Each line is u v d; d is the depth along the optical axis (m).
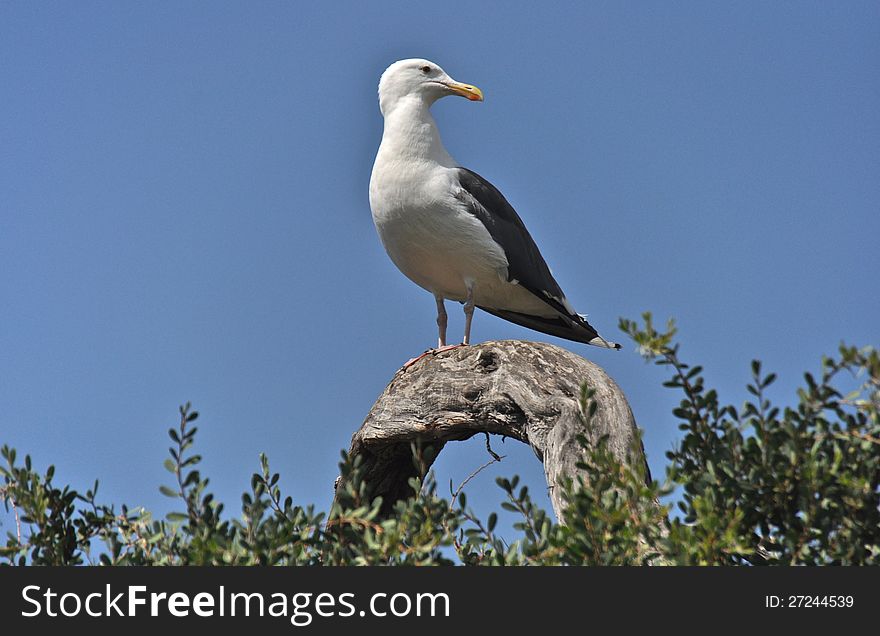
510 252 15.54
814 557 8.28
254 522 8.72
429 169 15.19
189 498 8.89
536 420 11.97
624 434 11.34
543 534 8.35
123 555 9.46
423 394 13.07
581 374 12.09
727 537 7.85
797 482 8.28
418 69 15.72
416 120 15.43
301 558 8.98
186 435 8.84
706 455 8.70
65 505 10.08
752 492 8.38
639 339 8.66
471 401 12.69
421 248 15.40
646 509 8.18
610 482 8.29
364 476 14.19
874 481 8.20
